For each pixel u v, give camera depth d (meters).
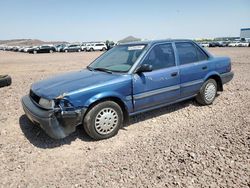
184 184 2.91
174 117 5.31
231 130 4.41
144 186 2.91
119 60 5.02
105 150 3.89
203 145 3.86
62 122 3.85
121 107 4.50
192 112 5.59
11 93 7.75
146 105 4.73
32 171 3.35
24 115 5.58
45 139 4.32
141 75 4.57
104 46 51.19
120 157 3.63
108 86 4.17
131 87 4.43
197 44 5.84
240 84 8.41
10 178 3.19
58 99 3.78
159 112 5.63
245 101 6.30
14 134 4.54
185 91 5.37
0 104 6.46
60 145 4.09
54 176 3.22
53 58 27.47
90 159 3.62
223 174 3.07
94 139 4.26
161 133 4.47
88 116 4.06
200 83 5.67
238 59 18.53
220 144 3.87
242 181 2.92
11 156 3.74
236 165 3.26
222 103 6.20
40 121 3.84
